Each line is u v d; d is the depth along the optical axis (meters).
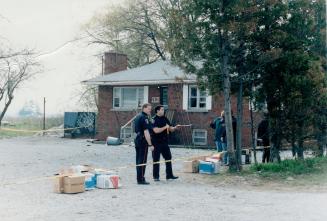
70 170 12.23
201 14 15.05
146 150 12.78
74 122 36.50
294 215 8.58
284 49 16.06
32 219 8.20
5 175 14.38
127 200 10.14
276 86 16.03
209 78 15.91
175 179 13.76
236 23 14.45
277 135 16.58
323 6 16.72
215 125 19.06
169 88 29.12
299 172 14.72
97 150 24.73
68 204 9.65
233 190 11.72
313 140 17.03
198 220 8.18
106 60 34.47
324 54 16.98
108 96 31.94
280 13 15.52
